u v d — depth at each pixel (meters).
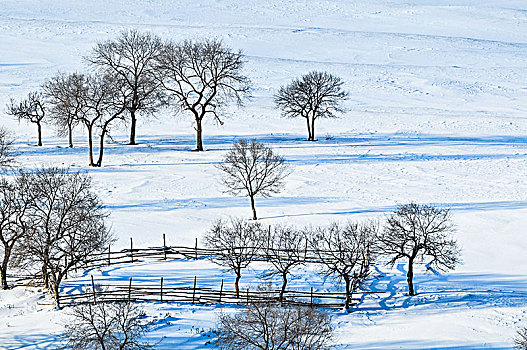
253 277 90.62
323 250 90.38
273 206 124.75
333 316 77.25
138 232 108.44
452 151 178.62
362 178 148.25
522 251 100.69
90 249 88.19
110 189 134.12
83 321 73.69
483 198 131.25
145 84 180.25
